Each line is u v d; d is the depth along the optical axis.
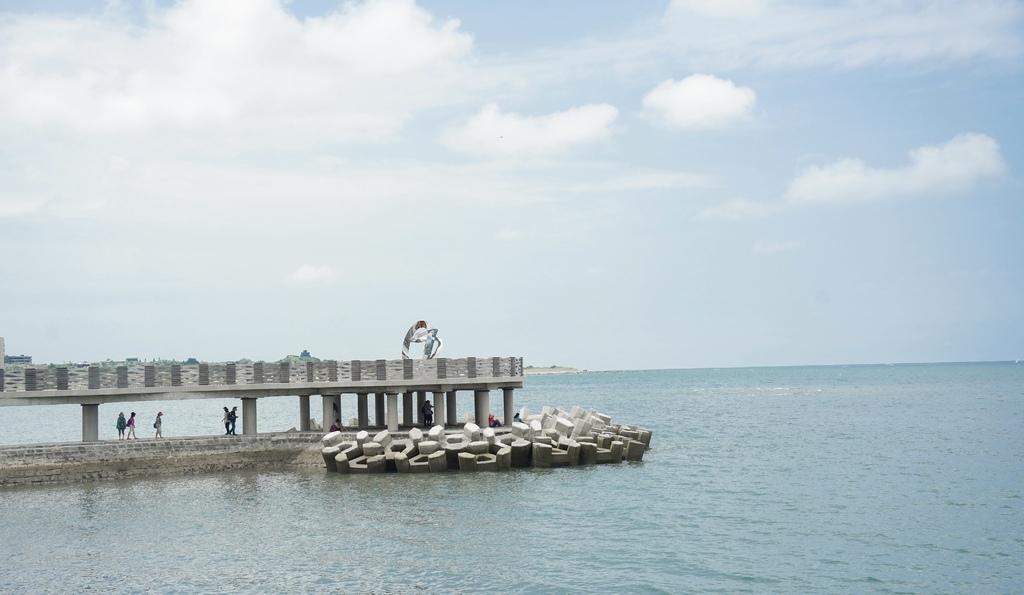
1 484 51.34
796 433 87.38
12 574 34.50
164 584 33.09
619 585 32.78
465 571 34.34
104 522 42.72
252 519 42.97
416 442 56.03
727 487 52.00
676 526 41.72
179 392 57.19
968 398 150.25
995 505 47.06
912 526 42.09
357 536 39.53
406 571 34.38
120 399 55.84
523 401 190.00
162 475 54.78
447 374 62.06
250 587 32.66
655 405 150.50
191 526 41.78
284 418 137.75
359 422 65.06
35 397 53.75
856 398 157.25
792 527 41.72
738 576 33.97
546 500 46.94
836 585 32.94
